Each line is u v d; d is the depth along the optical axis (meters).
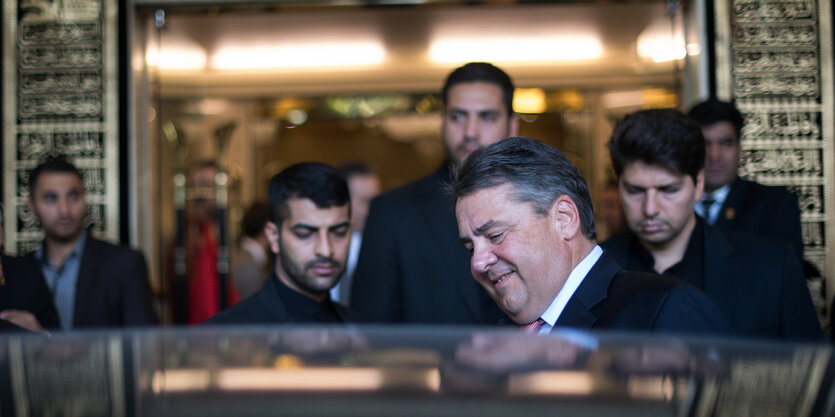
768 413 0.28
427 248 2.74
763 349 0.42
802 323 2.16
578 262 1.50
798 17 4.96
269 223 2.39
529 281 1.47
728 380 0.33
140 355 0.39
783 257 2.20
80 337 0.46
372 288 2.80
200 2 5.33
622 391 0.30
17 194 5.24
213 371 0.34
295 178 2.29
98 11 5.31
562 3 5.41
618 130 2.15
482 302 2.69
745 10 4.99
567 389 0.30
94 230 5.21
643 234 2.15
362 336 0.44
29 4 5.33
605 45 8.32
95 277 3.52
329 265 2.31
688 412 0.28
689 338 0.46
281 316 2.28
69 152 5.27
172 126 6.87
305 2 5.29
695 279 2.20
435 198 2.81
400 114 10.80
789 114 4.93
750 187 3.16
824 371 0.35
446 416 0.26
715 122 3.12
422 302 2.72
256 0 5.36
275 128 11.23
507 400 0.28
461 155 2.78
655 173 2.05
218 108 9.80
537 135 10.44
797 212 3.09
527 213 1.43
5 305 3.20
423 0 5.27
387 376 0.32
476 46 8.53
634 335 0.47
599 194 9.88
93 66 5.30
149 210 5.42
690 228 2.22
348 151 12.05
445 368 0.34
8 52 5.31
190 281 6.45
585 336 0.46
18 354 0.40
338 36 7.91
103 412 0.27
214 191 6.91
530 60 9.25
